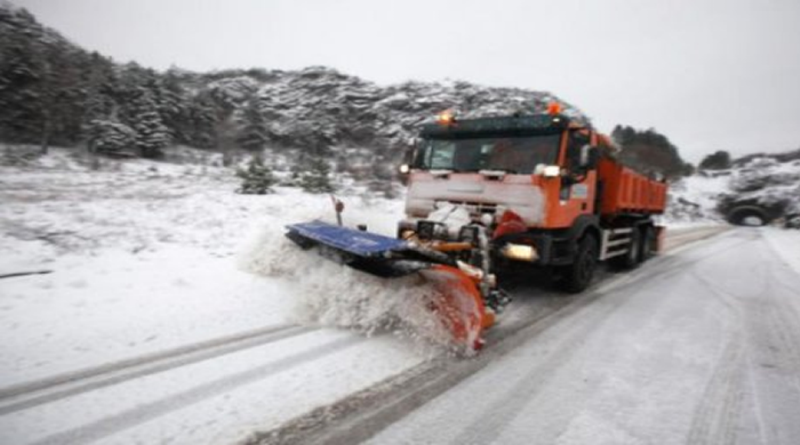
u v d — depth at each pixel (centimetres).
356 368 320
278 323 399
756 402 301
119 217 888
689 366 360
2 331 341
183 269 566
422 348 361
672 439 251
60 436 220
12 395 255
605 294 620
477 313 347
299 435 235
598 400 293
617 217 809
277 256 526
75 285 465
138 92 3244
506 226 491
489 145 571
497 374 326
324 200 1569
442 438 240
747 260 1093
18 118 2662
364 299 381
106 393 264
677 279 770
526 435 247
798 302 619
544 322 470
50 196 1098
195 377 292
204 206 1159
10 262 528
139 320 385
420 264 349
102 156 2634
